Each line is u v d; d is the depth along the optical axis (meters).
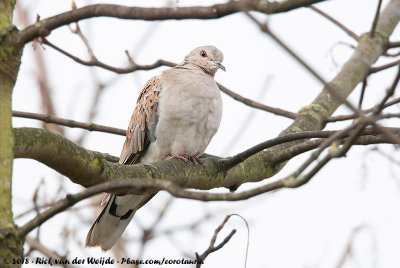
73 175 6.71
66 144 6.44
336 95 5.89
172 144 10.74
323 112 11.32
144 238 10.49
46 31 5.97
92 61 10.49
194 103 10.50
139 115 10.98
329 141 5.89
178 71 11.12
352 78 11.98
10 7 6.15
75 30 10.44
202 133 10.80
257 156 9.49
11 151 5.77
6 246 5.28
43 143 6.18
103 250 9.69
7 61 5.91
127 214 9.88
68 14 5.92
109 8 5.79
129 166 7.53
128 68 10.94
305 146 8.62
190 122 10.54
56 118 10.22
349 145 5.72
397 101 8.05
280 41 5.26
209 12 5.52
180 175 8.23
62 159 6.42
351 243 9.51
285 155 9.12
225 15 5.53
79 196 5.38
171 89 10.62
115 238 9.76
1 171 5.61
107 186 5.37
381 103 6.93
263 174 9.41
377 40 12.49
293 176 5.66
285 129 10.71
